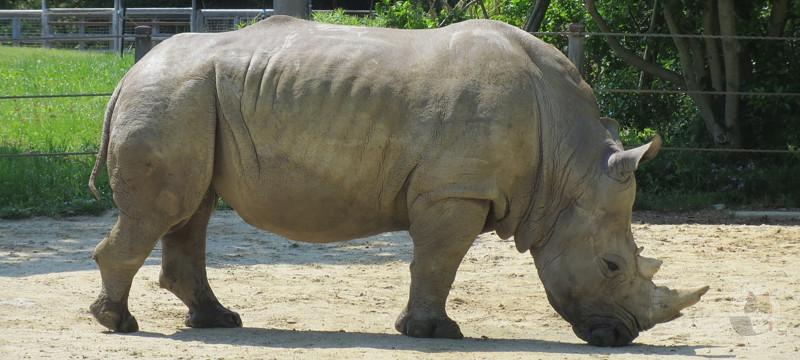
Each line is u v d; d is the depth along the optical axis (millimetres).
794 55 26828
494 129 11961
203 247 13281
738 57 26516
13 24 55125
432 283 12234
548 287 12469
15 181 23688
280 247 19594
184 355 11094
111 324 12578
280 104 12258
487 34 12508
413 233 12195
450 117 11984
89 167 25047
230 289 15797
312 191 12312
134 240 12398
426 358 11047
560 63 12711
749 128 27078
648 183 25656
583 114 12562
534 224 12453
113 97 12930
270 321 13688
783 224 22734
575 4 30672
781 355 11492
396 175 12125
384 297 15516
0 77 36531
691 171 25641
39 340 11680
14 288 15102
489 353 11383
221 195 12797
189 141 12312
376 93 12133
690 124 28000
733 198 24828
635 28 29500
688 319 13977
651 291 12211
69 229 21156
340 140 12156
